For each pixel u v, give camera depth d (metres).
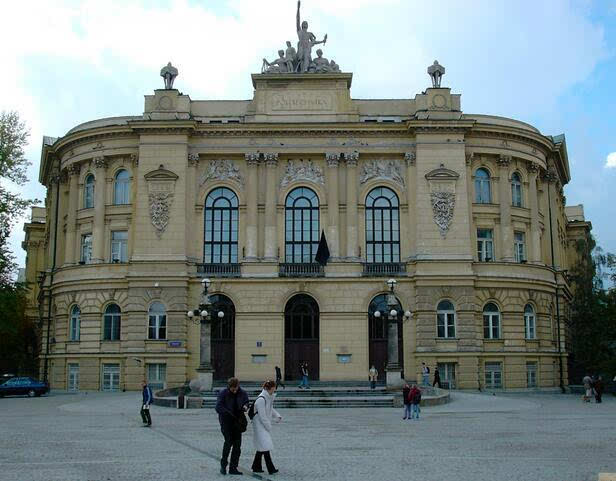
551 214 68.38
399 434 28.17
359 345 59.53
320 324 59.88
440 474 18.27
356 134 62.50
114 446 24.50
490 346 60.16
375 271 60.66
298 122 62.16
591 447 23.67
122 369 59.81
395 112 63.91
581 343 63.34
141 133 61.69
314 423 33.16
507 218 62.94
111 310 61.53
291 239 62.16
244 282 60.22
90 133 63.81
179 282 59.62
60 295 63.81
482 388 58.97
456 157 61.50
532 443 24.86
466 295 59.41
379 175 62.66
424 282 59.50
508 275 61.16
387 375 48.22
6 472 18.83
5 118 61.34
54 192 68.75
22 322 73.62
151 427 31.42
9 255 60.66
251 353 59.47
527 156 65.06
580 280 68.44
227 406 18.59
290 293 60.22
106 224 63.03
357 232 61.53
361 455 21.95
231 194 62.81
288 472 18.69
